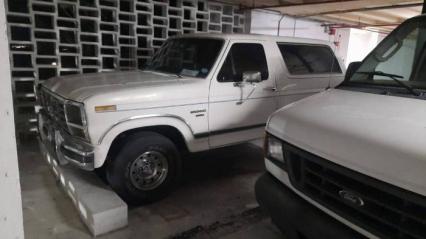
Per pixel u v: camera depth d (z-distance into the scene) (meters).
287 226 2.32
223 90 3.92
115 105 3.16
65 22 5.63
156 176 3.62
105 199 3.19
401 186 1.58
